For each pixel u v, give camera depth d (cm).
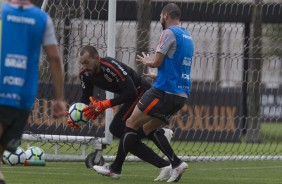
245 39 5369
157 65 2805
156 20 5059
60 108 1961
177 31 2822
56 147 3566
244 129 5331
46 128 4009
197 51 5194
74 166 3631
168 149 2975
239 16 5266
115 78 2897
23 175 3119
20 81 1942
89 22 3912
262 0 5166
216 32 5259
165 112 2856
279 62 6606
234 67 6131
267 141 5591
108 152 4162
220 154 4628
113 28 3469
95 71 2912
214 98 5594
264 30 6072
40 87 4091
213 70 6038
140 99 2866
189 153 4647
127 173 3391
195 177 3288
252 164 4075
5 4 1961
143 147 3011
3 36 1938
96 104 2911
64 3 3853
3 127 1989
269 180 3241
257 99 5384
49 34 1961
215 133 5566
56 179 2991
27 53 1945
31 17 1945
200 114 5544
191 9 5109
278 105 6588
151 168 3694
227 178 3281
